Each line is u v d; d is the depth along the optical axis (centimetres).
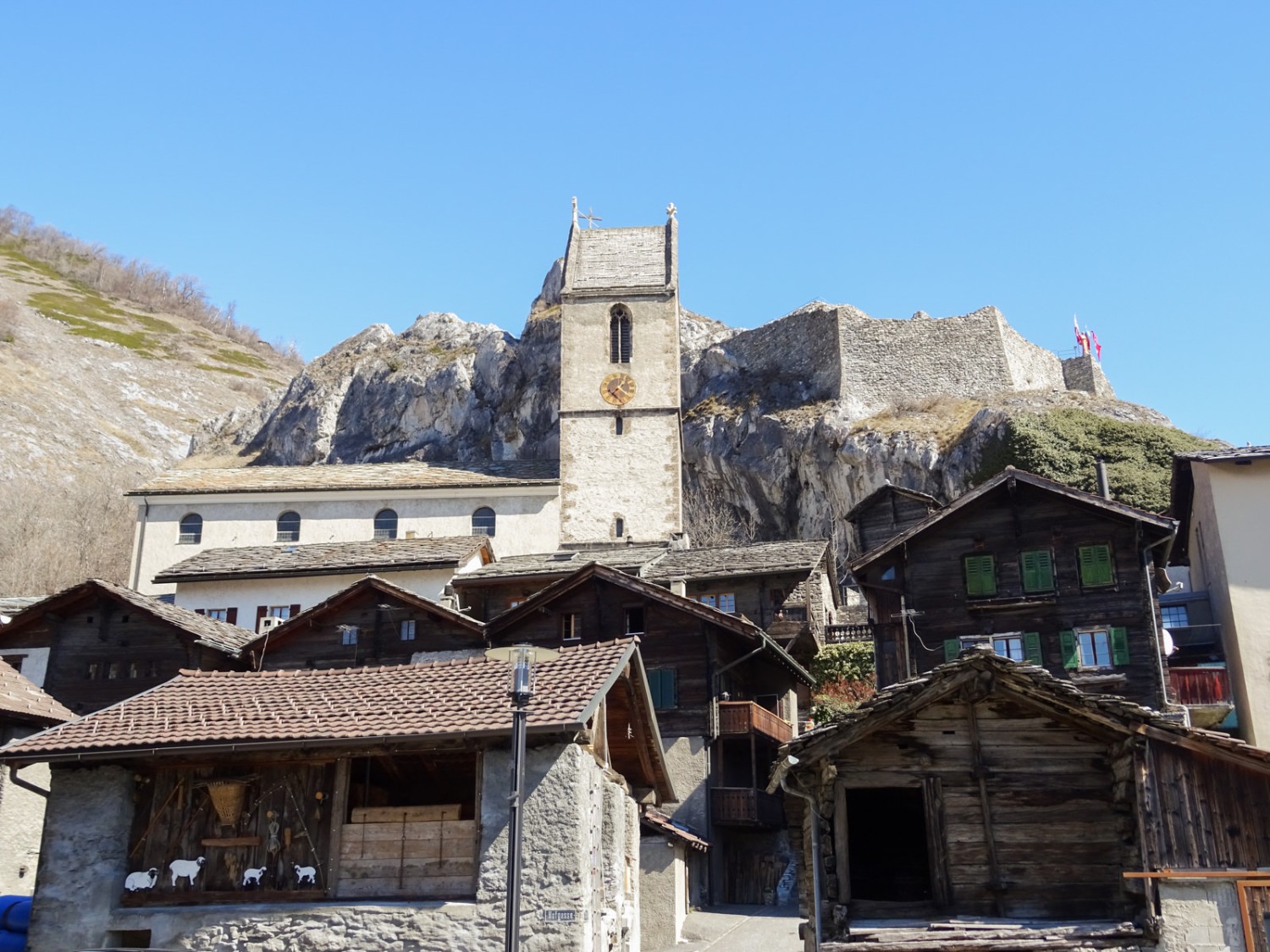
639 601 3328
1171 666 3122
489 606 4184
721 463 7031
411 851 1761
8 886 2214
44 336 14612
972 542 3175
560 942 1630
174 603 4416
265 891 1769
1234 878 1530
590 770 1788
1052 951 1522
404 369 9238
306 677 2028
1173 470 3456
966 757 1645
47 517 7438
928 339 7125
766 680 3628
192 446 10944
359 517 5297
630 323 5966
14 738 2261
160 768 1858
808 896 1681
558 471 5731
